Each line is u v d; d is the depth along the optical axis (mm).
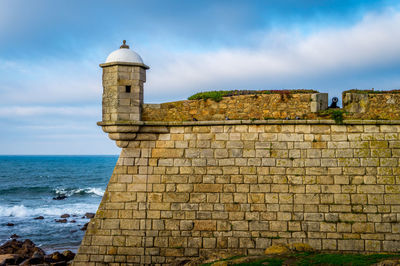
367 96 15578
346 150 15195
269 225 15094
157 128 16031
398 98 15508
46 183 91375
